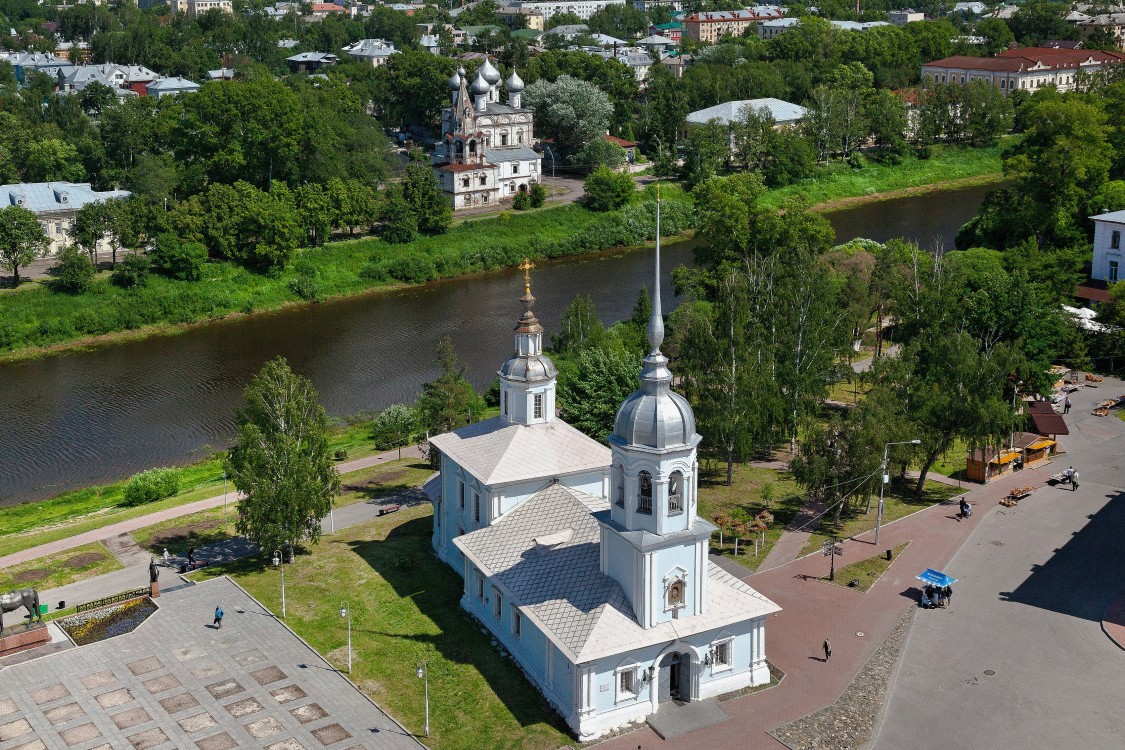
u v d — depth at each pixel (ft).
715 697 275.59
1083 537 358.02
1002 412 380.58
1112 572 335.06
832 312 461.37
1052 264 577.43
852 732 262.26
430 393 456.86
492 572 295.28
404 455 451.53
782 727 263.70
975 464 403.75
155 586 330.75
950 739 259.80
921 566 341.00
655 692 268.21
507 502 315.58
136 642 306.55
